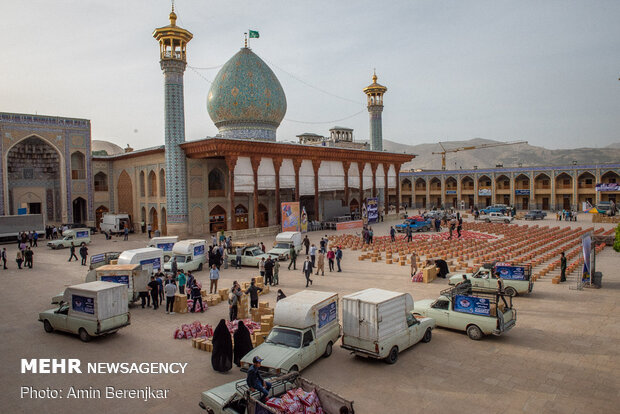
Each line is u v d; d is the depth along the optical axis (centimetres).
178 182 3641
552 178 6444
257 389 800
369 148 5931
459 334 1286
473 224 4369
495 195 7025
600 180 6050
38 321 1483
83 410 885
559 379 975
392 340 1076
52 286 2012
